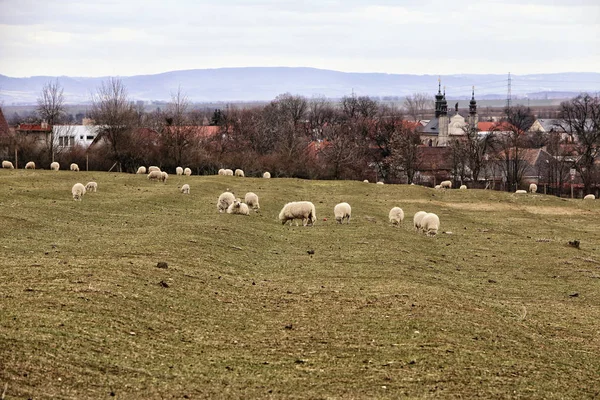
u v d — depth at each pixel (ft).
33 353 57.26
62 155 332.19
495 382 60.44
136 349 62.64
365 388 57.62
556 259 130.52
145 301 76.48
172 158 344.90
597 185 387.55
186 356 62.85
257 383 57.77
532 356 69.15
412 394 56.70
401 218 163.84
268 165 354.13
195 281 88.99
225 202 167.12
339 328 73.31
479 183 400.26
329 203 205.36
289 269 104.06
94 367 57.21
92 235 119.65
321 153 415.44
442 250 133.59
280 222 153.07
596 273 118.83
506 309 89.30
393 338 70.33
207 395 54.49
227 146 412.36
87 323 66.49
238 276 96.02
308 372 60.90
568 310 92.17
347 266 107.04
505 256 131.85
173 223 138.92
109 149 343.46
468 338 72.13
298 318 76.89
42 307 69.15
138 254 101.50
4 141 327.06
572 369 66.59
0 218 127.03
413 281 97.40
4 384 51.31
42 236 115.03
